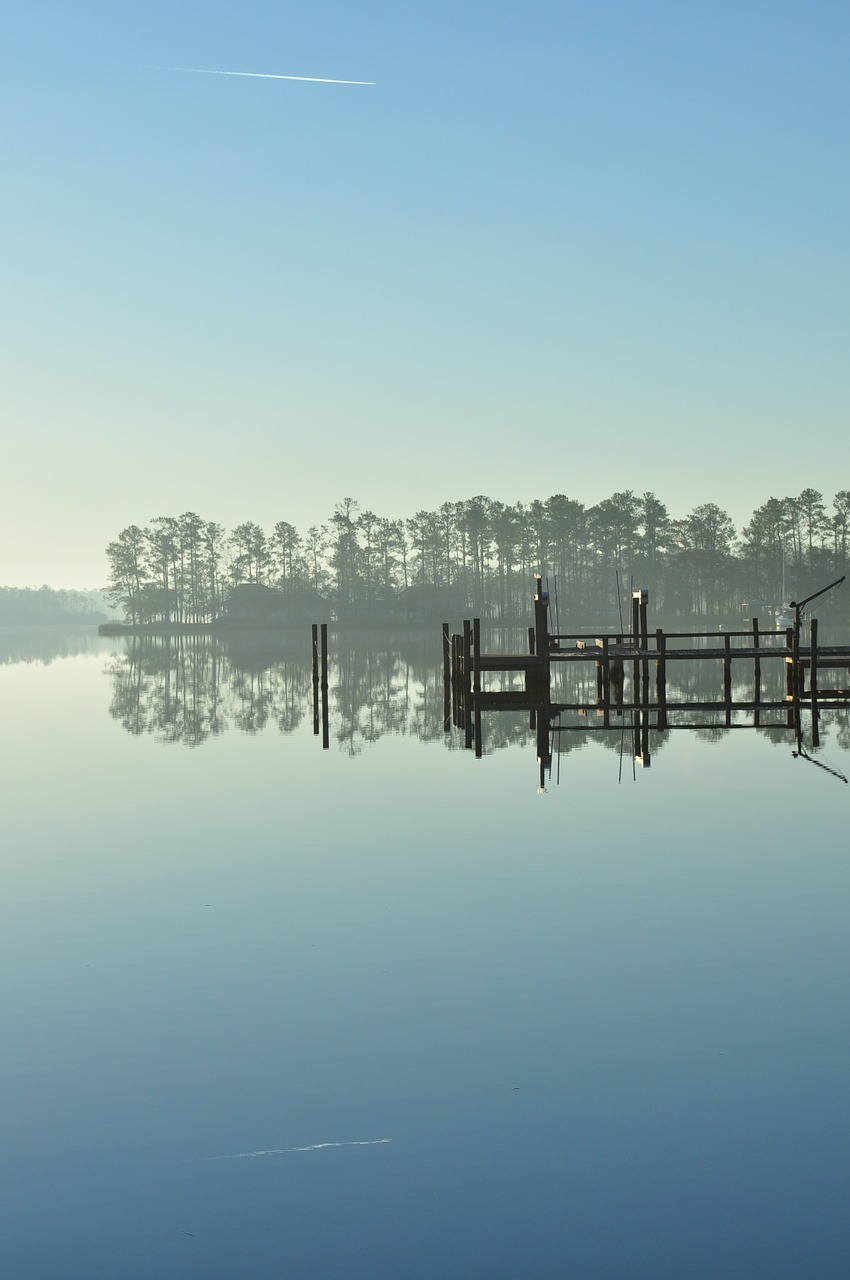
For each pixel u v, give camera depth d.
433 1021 10.77
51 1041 10.48
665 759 26.06
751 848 17.06
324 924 13.66
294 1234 7.60
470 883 15.34
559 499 183.62
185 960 12.50
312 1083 9.59
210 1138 8.76
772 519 171.62
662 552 182.12
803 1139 8.59
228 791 22.73
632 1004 11.09
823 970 11.91
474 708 38.19
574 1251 7.38
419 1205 7.87
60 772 25.58
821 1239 7.45
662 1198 7.90
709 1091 9.34
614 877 15.52
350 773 24.73
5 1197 8.06
